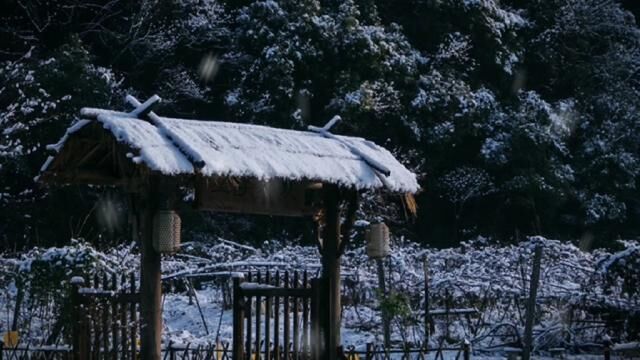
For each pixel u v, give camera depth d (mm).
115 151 10977
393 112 33375
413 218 15070
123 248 20203
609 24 43062
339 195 12695
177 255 23312
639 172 40438
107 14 33969
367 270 20266
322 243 12734
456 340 16844
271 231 31344
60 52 29312
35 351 12328
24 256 17844
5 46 32688
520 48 39750
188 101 35188
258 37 33062
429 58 36938
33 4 32406
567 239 37938
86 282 14438
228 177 11211
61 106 27703
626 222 41188
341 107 31703
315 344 11961
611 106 41594
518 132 35812
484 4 37312
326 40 32750
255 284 11734
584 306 18125
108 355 11352
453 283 19062
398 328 17703
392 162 13234
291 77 32094
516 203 36250
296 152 12211
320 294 12055
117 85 30219
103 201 27969
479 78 38750
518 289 19000
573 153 40844
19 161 26422
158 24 34438
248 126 12367
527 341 15461
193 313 19156
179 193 11180
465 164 36938
